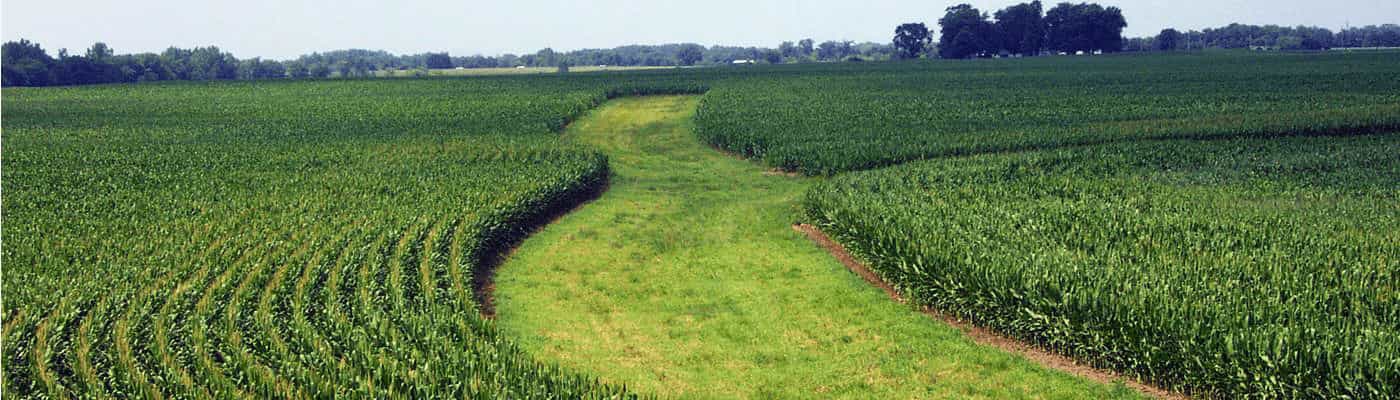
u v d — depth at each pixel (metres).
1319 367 16.02
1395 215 30.14
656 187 44.53
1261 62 128.38
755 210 38.06
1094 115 64.62
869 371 19.98
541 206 35.66
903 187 36.12
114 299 20.89
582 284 27.14
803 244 31.64
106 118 74.94
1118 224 27.78
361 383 16.22
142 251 26.34
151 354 18.03
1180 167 41.88
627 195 42.25
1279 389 16.17
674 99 88.19
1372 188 35.25
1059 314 20.17
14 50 164.62
